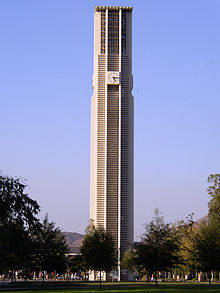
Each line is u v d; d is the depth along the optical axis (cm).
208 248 10112
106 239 12638
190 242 12681
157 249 10494
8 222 8256
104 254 12394
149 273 10688
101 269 12644
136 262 10781
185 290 7606
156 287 9262
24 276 15262
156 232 10712
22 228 8344
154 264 10394
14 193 8412
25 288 9150
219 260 9969
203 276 15212
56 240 12056
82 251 12812
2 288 9200
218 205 13862
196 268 10456
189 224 12781
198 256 10456
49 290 8194
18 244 8275
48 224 11662
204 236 10469
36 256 11238
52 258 11400
